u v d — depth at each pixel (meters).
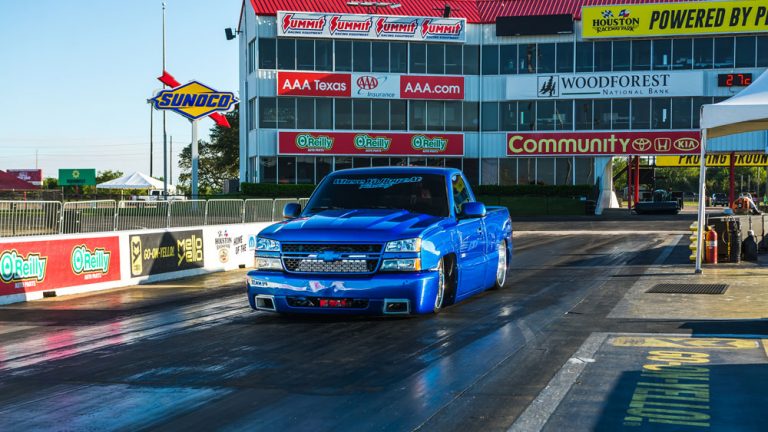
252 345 7.12
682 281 12.00
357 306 7.85
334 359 6.41
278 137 43.38
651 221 36.62
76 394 5.45
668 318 8.37
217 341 7.38
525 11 45.34
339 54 43.84
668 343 6.95
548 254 18.05
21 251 11.35
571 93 44.00
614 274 13.22
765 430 4.38
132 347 7.22
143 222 14.15
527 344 6.95
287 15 42.75
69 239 12.24
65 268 12.15
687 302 9.65
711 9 42.06
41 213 11.88
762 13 41.66
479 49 44.84
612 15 42.94
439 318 8.39
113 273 13.12
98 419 4.80
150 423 4.70
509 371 5.89
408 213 8.65
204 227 15.77
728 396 5.10
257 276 8.13
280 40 43.41
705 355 6.40
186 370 6.14
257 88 43.47
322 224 8.19
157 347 7.17
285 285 7.95
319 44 43.69
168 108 36.59
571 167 44.75
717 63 42.84
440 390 5.34
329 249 7.92
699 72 42.84
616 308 9.16
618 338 7.21
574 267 14.64
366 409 4.91
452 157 45.25
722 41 42.78
